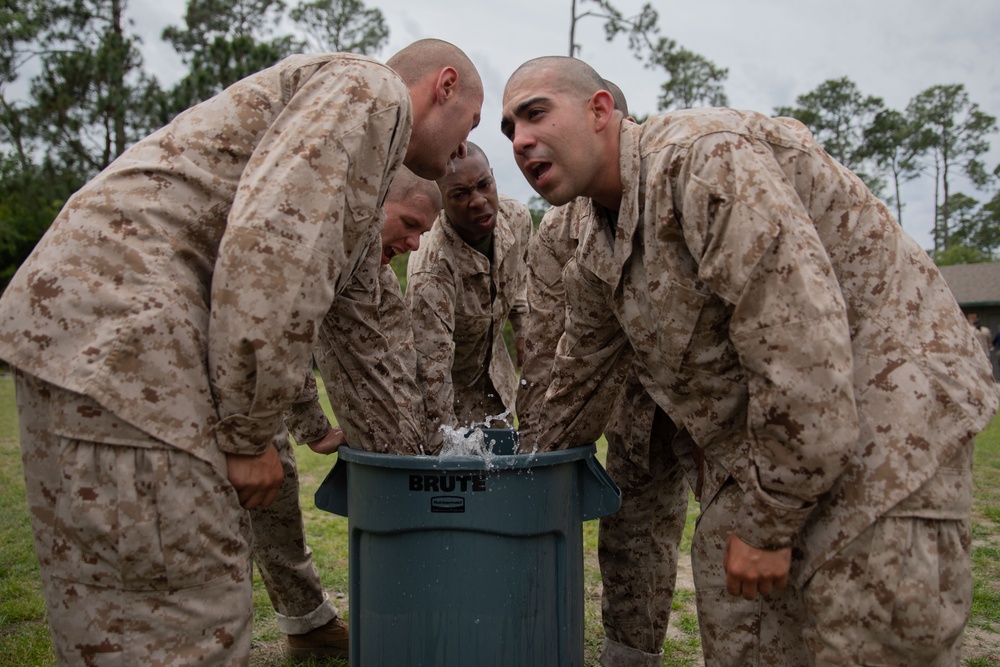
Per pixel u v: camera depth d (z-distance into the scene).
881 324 1.77
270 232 1.63
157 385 1.64
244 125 1.81
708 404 1.94
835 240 1.80
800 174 1.79
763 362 1.66
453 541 2.00
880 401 1.72
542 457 1.99
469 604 2.00
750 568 1.78
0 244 24.59
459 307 3.86
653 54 24.38
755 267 1.64
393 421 2.49
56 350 1.64
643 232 1.89
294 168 1.67
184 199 1.75
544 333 2.96
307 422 2.52
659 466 2.60
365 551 2.12
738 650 1.94
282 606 2.93
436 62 2.11
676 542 2.77
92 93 25.59
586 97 1.93
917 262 1.86
